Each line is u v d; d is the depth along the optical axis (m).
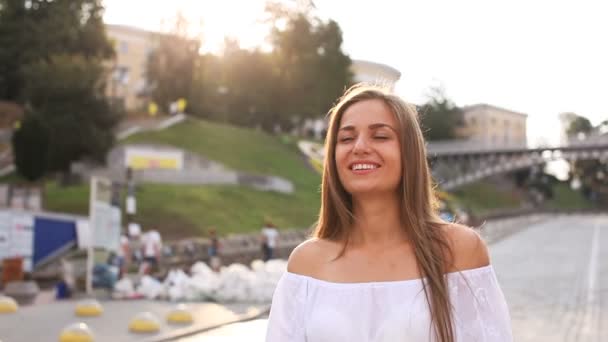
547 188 137.75
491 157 96.31
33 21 63.38
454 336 2.39
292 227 48.47
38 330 11.95
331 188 2.76
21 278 19.62
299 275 2.62
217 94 86.12
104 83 51.44
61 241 23.03
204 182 52.47
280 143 79.31
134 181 49.16
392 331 2.38
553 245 40.62
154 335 11.22
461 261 2.52
